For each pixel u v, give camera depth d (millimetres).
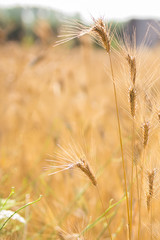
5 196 2082
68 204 2291
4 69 5070
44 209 2154
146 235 1965
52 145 3043
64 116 3881
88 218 2189
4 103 4305
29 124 3814
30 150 3098
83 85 4711
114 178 2412
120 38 1679
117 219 2158
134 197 1868
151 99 1705
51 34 3658
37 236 2119
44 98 4297
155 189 1726
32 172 2707
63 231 1778
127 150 1786
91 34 1675
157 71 1700
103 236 2109
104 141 2924
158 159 1743
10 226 1838
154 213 2035
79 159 1696
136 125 1705
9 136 3684
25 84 4453
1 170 2682
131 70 1675
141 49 1693
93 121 3057
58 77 4051
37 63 3807
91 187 1923
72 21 1676
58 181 2559
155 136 1775
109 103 3625
